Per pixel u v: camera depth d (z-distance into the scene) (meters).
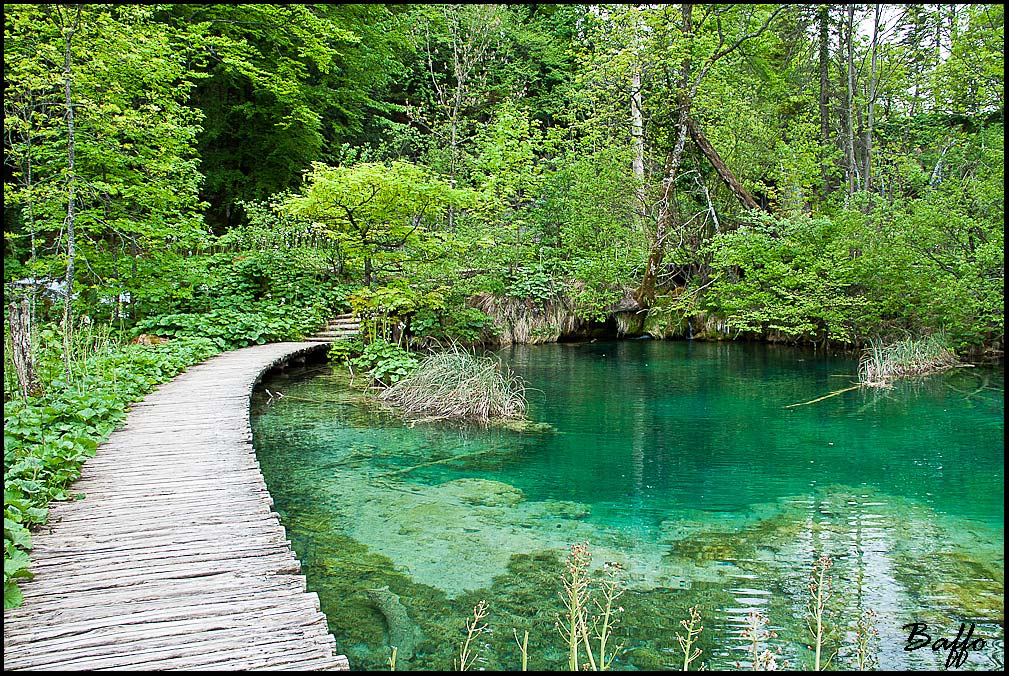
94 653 2.74
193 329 12.66
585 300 16.27
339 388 10.62
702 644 3.49
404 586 4.14
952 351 12.54
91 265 11.74
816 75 20.95
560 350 15.41
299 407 9.28
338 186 10.56
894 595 4.02
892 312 13.63
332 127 21.55
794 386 10.97
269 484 6.12
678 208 17.34
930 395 10.08
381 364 10.49
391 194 10.73
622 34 15.82
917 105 21.47
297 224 15.78
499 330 16.45
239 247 16.89
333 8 19.59
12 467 4.40
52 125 10.77
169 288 12.69
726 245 15.29
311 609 3.12
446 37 23.73
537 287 17.00
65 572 3.46
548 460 6.95
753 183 17.27
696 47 15.98
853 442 7.61
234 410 7.34
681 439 7.77
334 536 4.93
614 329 17.72
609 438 7.82
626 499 5.77
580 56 17.42
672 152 16.44
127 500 4.52
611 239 17.48
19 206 11.85
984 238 12.35
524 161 18.12
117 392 7.48
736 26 19.16
